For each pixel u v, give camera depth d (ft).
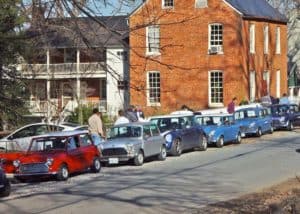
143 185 62.18
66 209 49.03
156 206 49.39
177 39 165.68
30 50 32.22
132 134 84.02
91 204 51.19
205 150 100.94
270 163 79.51
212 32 166.20
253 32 172.65
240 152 95.96
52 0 26.84
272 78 184.65
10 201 54.34
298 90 219.00
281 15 194.08
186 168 76.43
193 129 98.02
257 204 46.93
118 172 75.05
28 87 37.68
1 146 83.05
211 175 68.64
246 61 167.63
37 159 69.36
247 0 174.91
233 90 164.55
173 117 95.50
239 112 125.39
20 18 28.19
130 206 49.67
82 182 66.80
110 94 169.58
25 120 73.61
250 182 62.23
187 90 166.61
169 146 91.50
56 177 69.41
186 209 47.47
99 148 81.71
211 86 166.30
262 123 126.82
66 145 71.41
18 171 69.56
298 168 73.56
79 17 27.61
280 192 53.21
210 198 52.65
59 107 38.65
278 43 189.06
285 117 138.41
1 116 44.21
